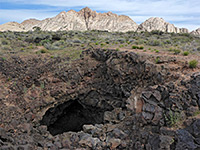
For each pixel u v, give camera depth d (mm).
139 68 18109
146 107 13219
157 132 11695
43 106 19391
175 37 44812
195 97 11805
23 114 16844
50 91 20625
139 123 13062
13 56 23766
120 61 20391
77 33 49062
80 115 26266
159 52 22047
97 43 30484
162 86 13594
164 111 12312
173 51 22797
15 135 12766
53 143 13531
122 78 19531
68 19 138125
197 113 11039
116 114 16578
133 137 12578
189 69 15359
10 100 16922
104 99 21531
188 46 27531
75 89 21875
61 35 43844
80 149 12352
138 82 17953
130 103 15406
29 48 29734
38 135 14164
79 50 27688
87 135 13516
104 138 13250
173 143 10156
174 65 16344
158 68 16219
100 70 22812
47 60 24359
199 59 17438
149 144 11203
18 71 21125
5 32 46438
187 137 9859
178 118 11234
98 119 23047
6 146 10656
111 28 131875
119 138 12844
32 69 21984
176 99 12219
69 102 23188
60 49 29859
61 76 22312
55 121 24422
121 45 28234
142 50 24094
